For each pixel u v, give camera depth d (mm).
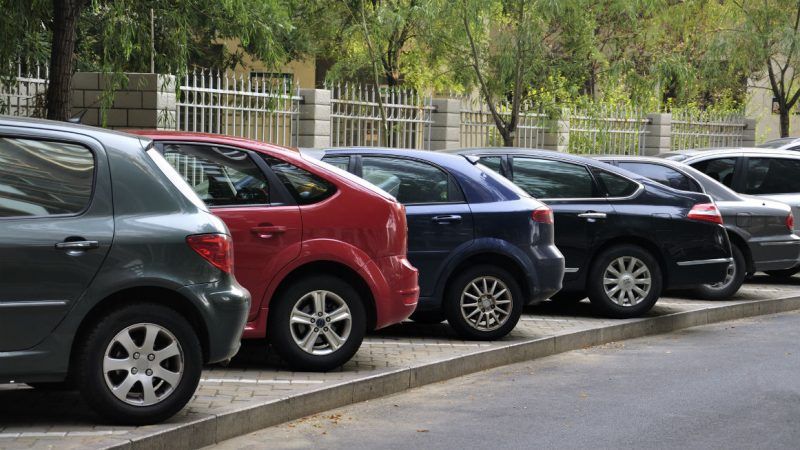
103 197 7648
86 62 23203
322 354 9922
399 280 10148
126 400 7602
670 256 14078
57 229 7457
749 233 16578
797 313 16312
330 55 30344
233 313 7926
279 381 9445
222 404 8422
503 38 22000
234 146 9961
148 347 7648
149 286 7723
